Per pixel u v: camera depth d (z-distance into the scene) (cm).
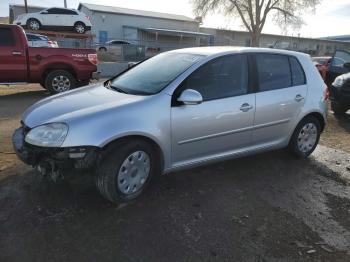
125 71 509
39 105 422
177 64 447
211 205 400
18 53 985
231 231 353
